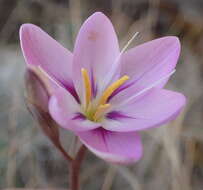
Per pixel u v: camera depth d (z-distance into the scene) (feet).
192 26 0.91
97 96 0.45
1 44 0.82
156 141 0.71
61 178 0.67
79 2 0.84
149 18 0.86
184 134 0.75
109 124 0.42
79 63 0.45
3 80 0.71
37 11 0.88
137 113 0.43
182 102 0.40
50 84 0.42
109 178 0.67
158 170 0.70
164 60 0.45
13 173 0.65
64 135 0.68
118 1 0.90
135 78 0.45
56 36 0.83
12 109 0.68
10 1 0.87
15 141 0.67
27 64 0.41
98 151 0.37
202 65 0.86
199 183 0.73
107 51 0.46
